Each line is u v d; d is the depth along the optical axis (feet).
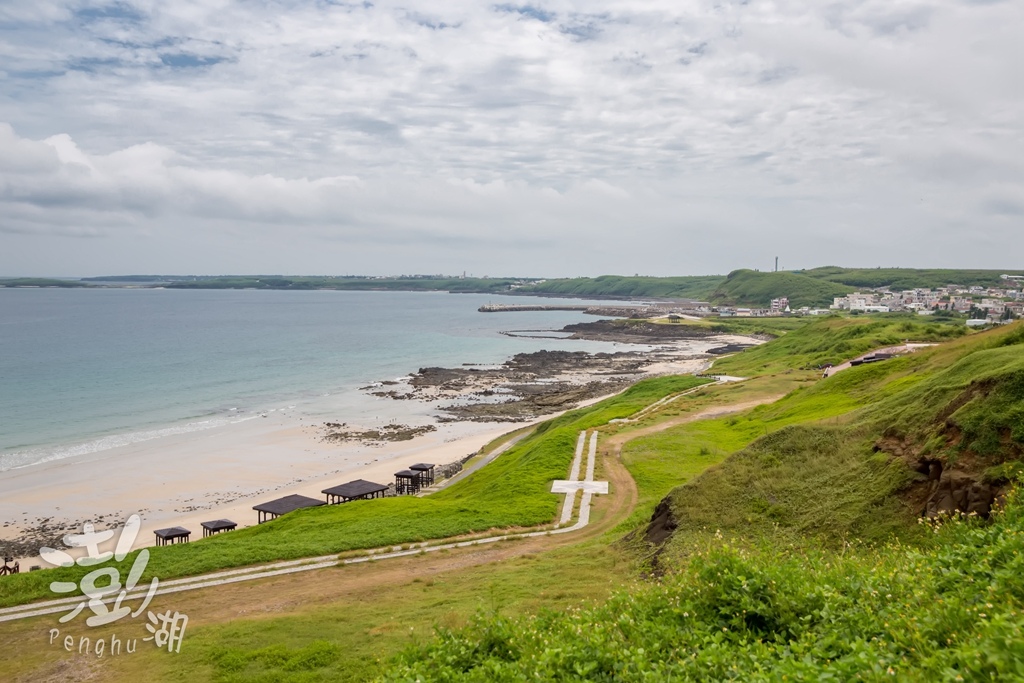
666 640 41.81
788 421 180.14
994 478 69.26
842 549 74.43
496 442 280.10
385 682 45.57
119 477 230.48
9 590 92.27
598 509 139.33
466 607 77.87
